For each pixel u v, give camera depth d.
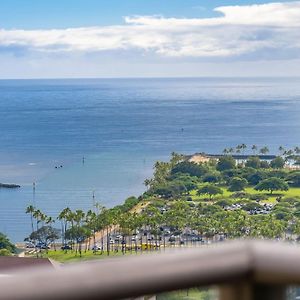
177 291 0.61
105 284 0.58
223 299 0.64
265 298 0.64
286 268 0.63
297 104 38.12
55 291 0.56
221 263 0.63
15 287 0.55
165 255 0.62
